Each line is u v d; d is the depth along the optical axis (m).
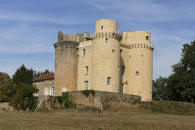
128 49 65.62
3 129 29.86
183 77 66.69
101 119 40.72
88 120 39.19
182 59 70.06
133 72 64.50
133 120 39.97
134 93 63.75
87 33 67.81
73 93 54.97
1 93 70.19
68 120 38.84
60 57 65.38
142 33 65.25
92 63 60.72
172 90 72.19
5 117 42.03
